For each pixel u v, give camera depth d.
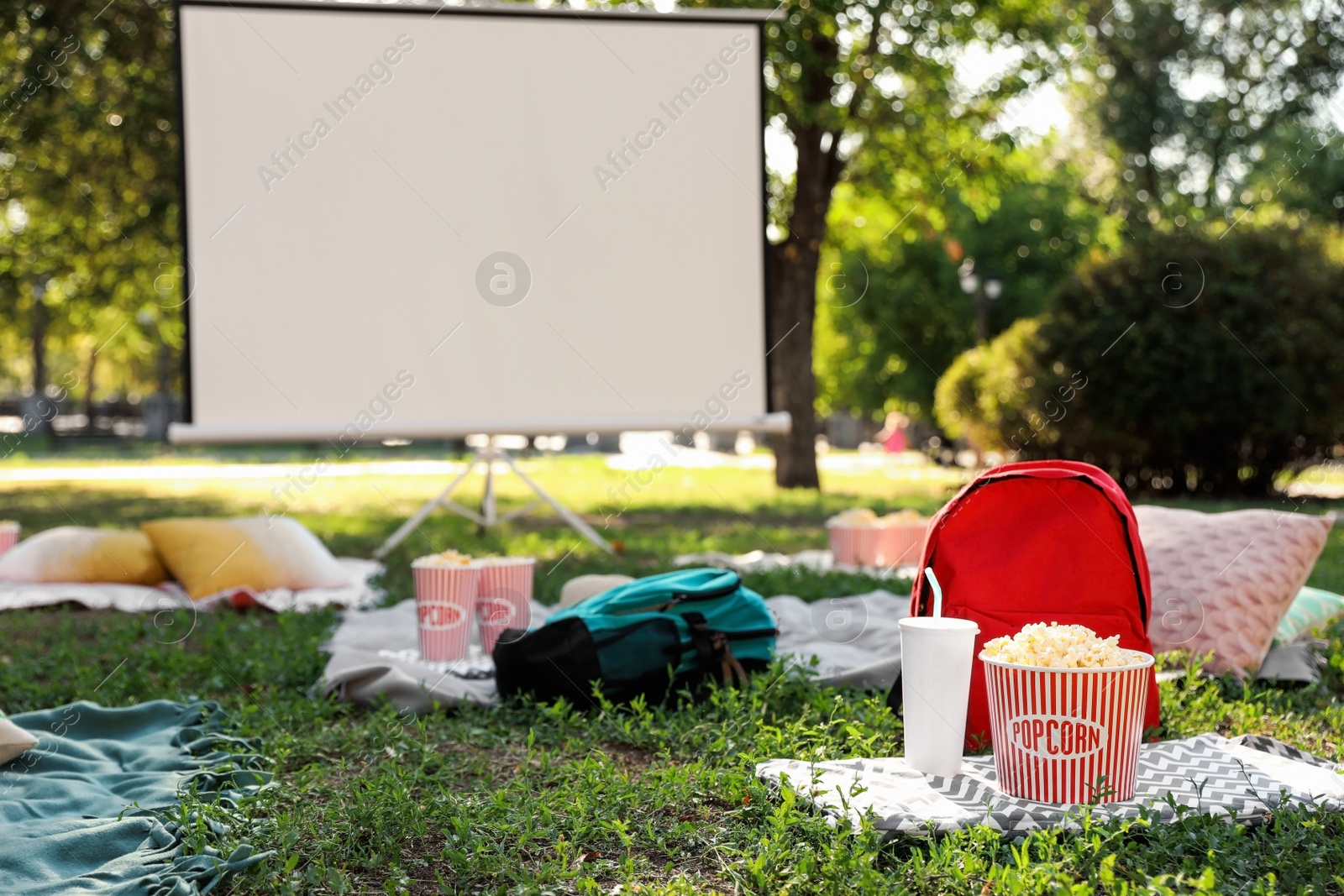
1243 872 1.76
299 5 4.37
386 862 1.91
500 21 4.51
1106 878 1.65
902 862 1.89
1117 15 14.34
